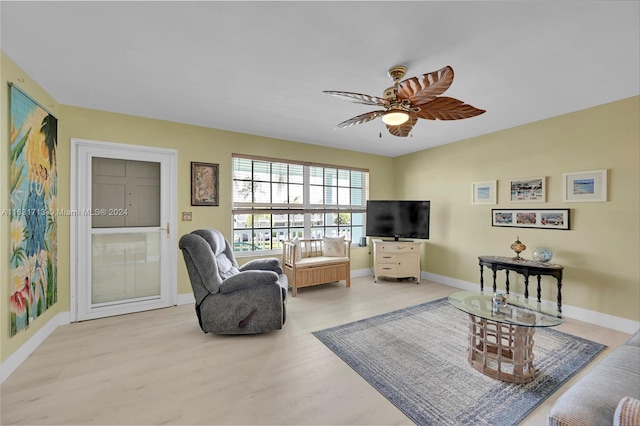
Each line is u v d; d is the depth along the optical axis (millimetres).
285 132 3998
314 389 1906
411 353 2377
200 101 2896
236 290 2656
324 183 4918
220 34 1818
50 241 2730
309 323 3023
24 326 2248
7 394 1838
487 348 2234
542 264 3201
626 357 1547
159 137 3445
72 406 1731
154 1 1522
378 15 1627
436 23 1696
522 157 3623
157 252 3492
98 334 2732
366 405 1758
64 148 2965
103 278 3207
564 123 3230
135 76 2373
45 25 1719
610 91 2631
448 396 1841
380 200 5191
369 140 4422
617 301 2857
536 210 3480
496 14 1613
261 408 1723
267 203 4340
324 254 4625
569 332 2793
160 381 1982
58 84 2514
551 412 1215
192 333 2766
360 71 2279
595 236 3006
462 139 4332
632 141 2756
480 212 4113
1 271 1987
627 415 956
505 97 2768
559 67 2191
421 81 1772
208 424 1599
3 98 2025
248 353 2375
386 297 3932
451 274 4531
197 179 3682
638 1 1492
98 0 1510
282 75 2350
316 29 1762
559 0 1504
